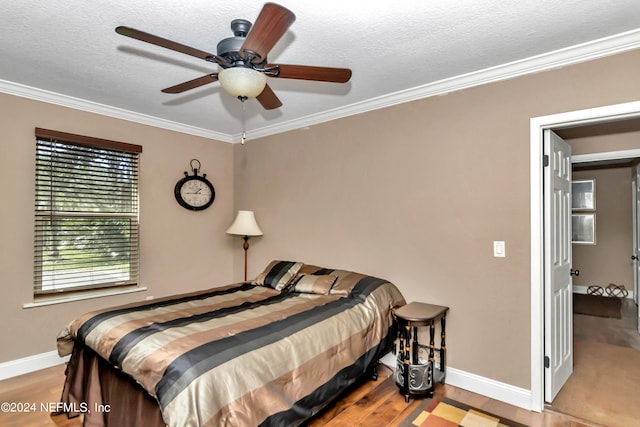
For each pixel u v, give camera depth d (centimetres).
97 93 295
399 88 283
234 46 172
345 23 188
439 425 212
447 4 172
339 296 280
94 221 325
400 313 249
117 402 189
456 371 264
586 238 613
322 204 350
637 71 201
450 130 269
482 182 254
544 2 171
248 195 423
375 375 271
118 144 335
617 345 353
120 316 216
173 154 383
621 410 229
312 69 179
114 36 204
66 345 226
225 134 426
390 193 302
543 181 237
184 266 393
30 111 287
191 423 142
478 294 255
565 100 222
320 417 221
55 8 176
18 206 282
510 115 243
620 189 586
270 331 201
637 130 292
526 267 235
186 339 180
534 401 229
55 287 302
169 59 234
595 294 596
